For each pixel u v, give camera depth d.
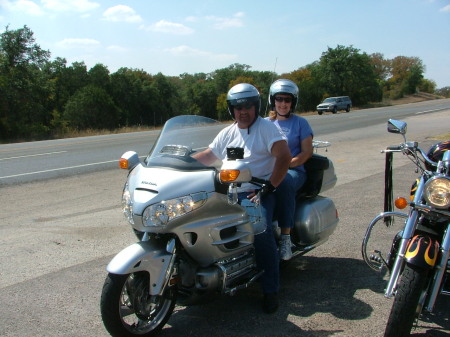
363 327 3.61
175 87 78.75
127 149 16.33
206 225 3.39
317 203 4.65
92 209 7.64
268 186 3.80
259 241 3.85
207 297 3.51
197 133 4.06
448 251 3.15
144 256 3.22
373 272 4.68
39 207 7.87
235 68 85.00
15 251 5.59
